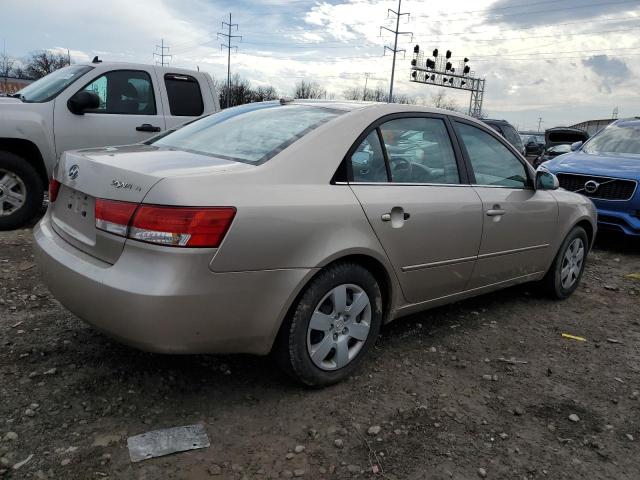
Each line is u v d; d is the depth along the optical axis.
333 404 2.96
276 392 3.04
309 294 2.86
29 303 4.00
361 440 2.67
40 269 3.01
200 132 3.56
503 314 4.57
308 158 2.94
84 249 2.78
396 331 4.03
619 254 7.26
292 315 2.84
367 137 3.25
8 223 6.02
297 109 3.50
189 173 2.59
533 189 4.45
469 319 4.39
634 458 2.71
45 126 6.12
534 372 3.55
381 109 3.43
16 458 2.34
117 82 6.67
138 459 2.40
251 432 2.67
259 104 3.88
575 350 3.95
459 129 3.95
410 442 2.69
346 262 3.04
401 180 3.39
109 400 2.83
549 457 2.66
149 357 3.29
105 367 3.14
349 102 3.62
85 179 2.83
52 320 3.73
